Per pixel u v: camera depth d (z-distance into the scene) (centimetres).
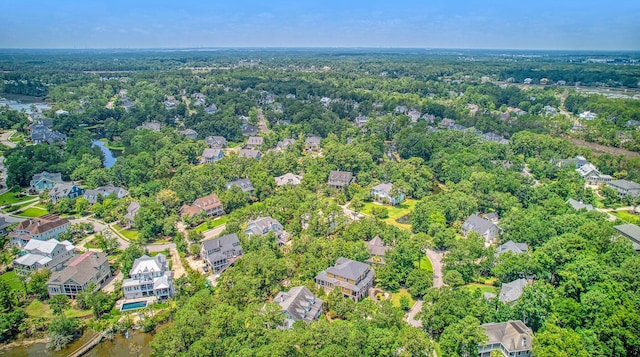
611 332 9612
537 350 9144
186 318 10225
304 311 11081
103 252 15225
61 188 19950
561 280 12456
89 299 11969
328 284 12738
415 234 15525
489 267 13662
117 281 13562
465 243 14075
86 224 16962
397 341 9381
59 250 14562
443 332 10138
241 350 9050
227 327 10031
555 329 9462
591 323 10238
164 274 13162
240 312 10562
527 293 10894
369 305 11119
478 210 18925
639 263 11456
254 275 12488
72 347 11019
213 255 14250
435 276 13688
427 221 16412
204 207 18300
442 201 17925
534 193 19150
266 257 13088
